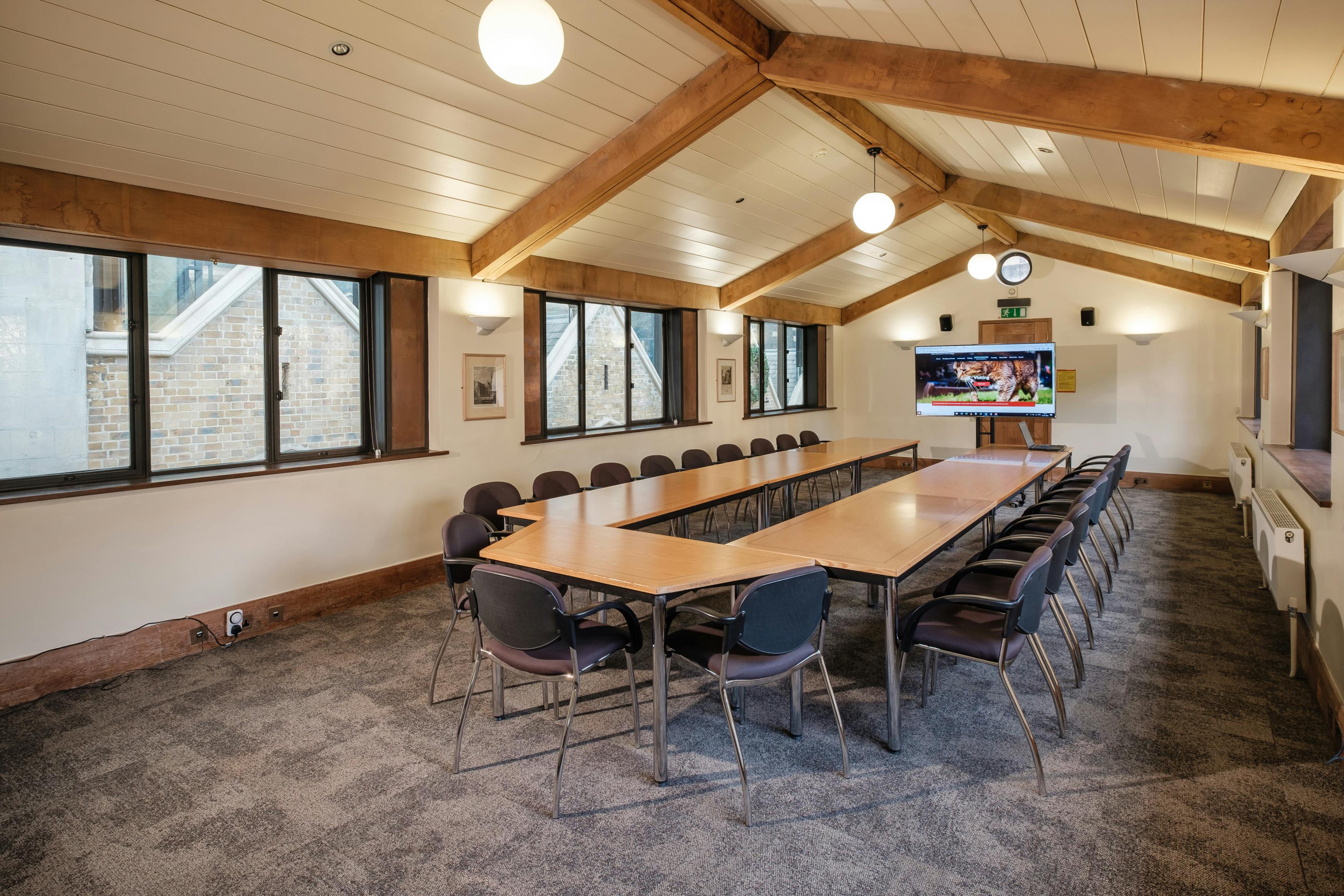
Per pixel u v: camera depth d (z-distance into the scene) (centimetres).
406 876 213
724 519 729
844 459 645
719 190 573
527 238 496
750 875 210
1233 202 480
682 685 347
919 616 277
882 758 274
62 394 376
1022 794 249
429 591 509
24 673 335
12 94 289
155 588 382
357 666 375
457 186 452
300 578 448
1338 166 281
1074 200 629
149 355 407
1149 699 322
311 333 487
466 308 546
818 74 380
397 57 327
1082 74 327
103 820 242
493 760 278
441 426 534
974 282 1013
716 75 402
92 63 286
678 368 812
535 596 242
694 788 256
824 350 1093
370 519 488
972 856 217
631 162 436
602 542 321
